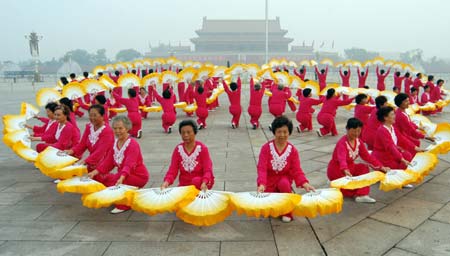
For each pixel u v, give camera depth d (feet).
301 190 17.42
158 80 37.37
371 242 12.03
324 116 30.96
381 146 17.07
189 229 13.32
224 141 29.78
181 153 14.39
